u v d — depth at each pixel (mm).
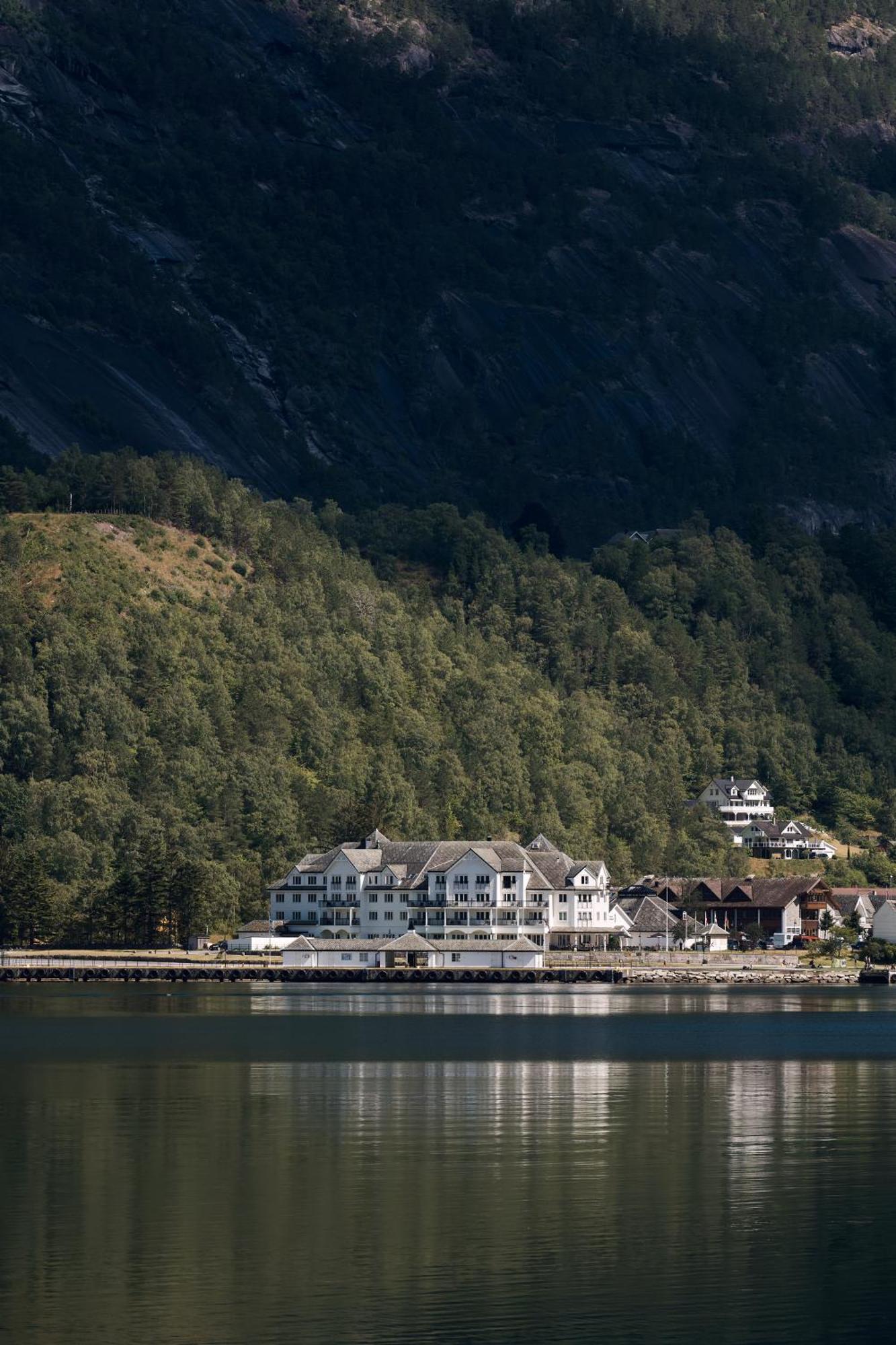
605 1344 190375
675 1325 196500
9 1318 197500
